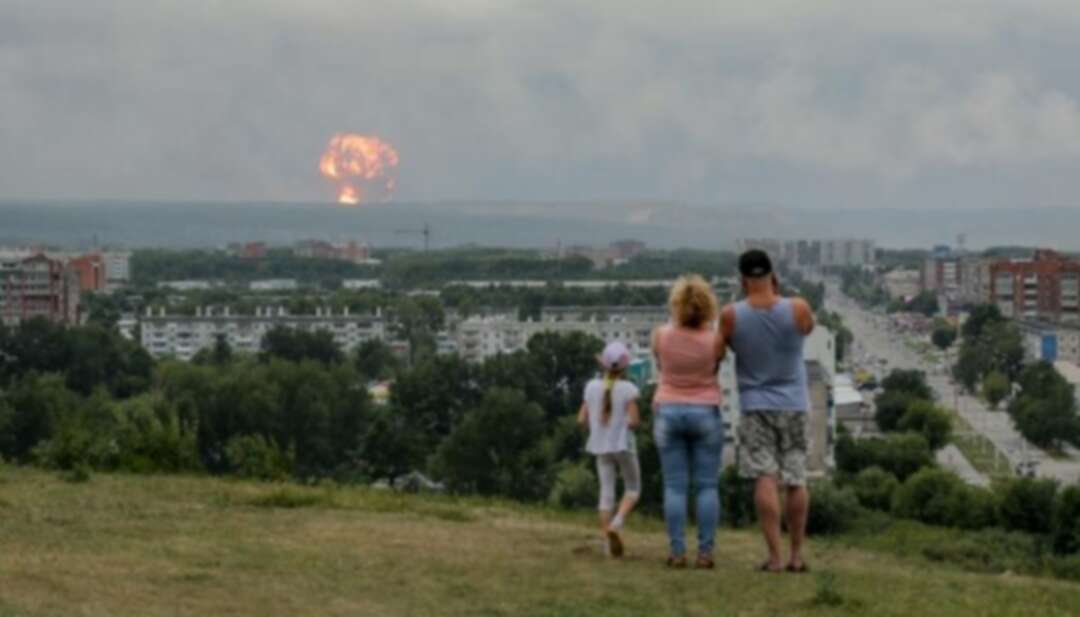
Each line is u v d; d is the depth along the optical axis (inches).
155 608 628.4
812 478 2972.4
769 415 735.7
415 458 3218.5
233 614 625.9
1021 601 729.0
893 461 3700.8
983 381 7007.9
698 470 753.6
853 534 1939.0
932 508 2598.4
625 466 791.7
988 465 4662.9
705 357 743.1
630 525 984.3
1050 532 1756.9
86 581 671.1
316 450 3304.6
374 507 955.3
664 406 748.0
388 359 5792.3
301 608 641.0
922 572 824.3
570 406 3887.8
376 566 737.0
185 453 1236.5
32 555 730.2
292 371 3479.3
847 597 683.4
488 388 3742.6
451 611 647.1
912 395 5339.6
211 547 773.3
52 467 1198.3
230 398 3284.9
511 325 7347.4
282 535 822.5
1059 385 5580.7
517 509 1042.7
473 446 2878.9
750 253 732.7
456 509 977.5
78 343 4972.9
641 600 675.4
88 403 3607.3
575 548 803.4
